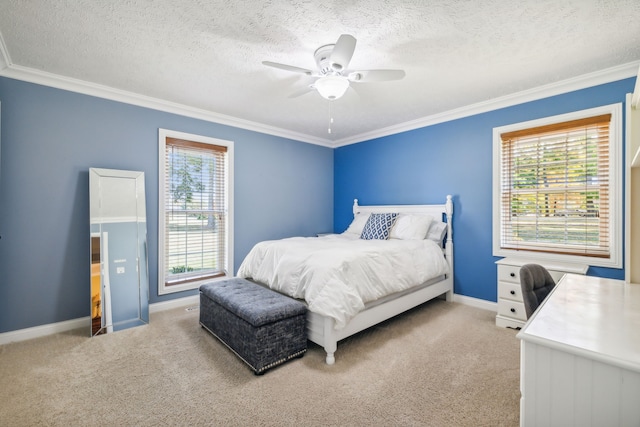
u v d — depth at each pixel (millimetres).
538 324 1021
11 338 2471
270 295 2391
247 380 1907
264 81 2719
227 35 1989
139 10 1729
